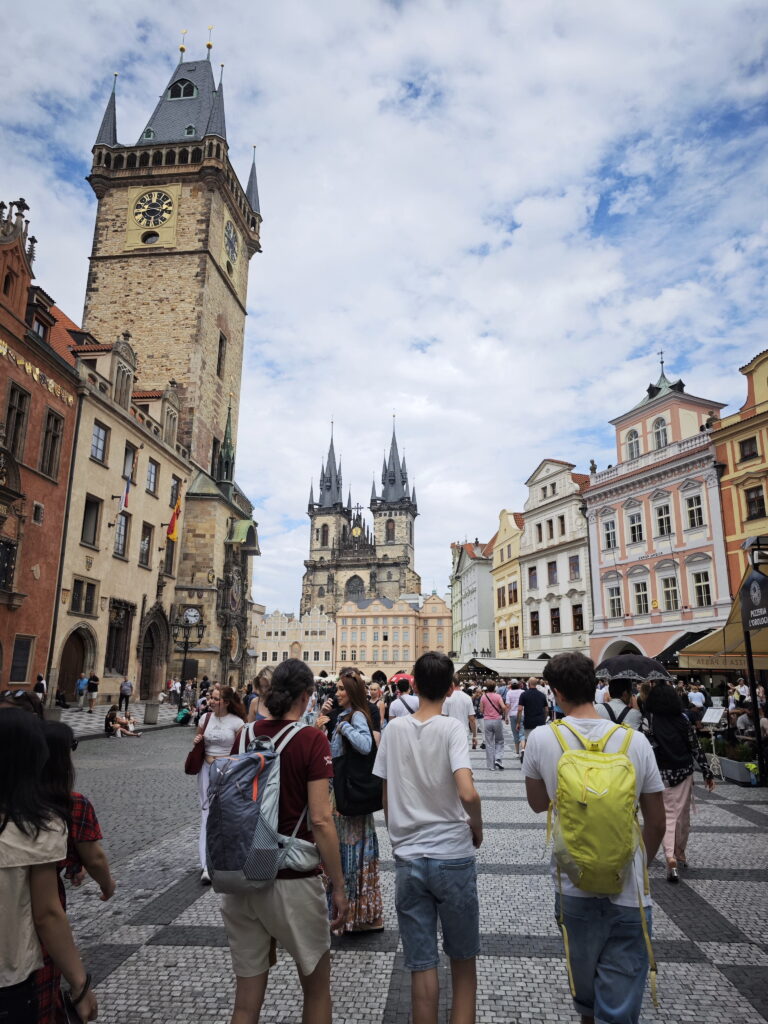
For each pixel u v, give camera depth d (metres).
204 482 47.72
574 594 45.81
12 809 2.83
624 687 9.05
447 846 3.98
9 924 2.77
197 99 60.62
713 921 6.29
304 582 164.38
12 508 25.47
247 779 3.60
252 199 65.56
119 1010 4.63
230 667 46.91
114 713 23.78
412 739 4.18
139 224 54.16
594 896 3.48
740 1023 4.48
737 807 11.98
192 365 51.22
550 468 49.75
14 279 25.92
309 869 3.65
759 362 32.91
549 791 3.68
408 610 138.25
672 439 38.22
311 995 3.75
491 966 5.36
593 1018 3.55
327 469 177.62
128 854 8.69
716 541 34.38
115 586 34.66
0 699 5.11
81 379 30.83
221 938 5.91
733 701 23.14
